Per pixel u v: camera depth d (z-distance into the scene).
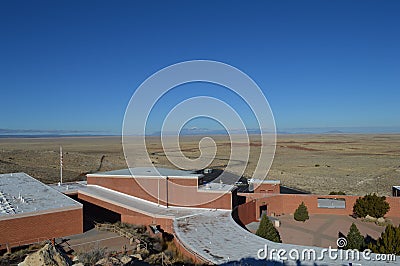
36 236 20.16
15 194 25.12
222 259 15.30
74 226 21.55
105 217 26.67
